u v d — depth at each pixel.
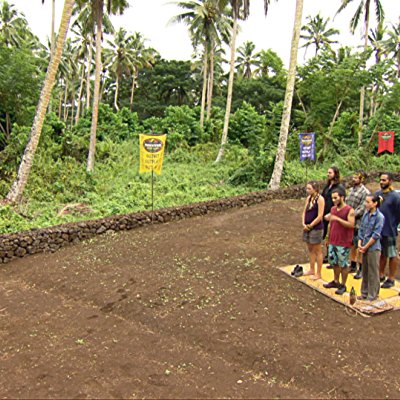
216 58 32.84
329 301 5.82
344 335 4.97
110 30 20.08
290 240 8.79
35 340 5.17
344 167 18.88
